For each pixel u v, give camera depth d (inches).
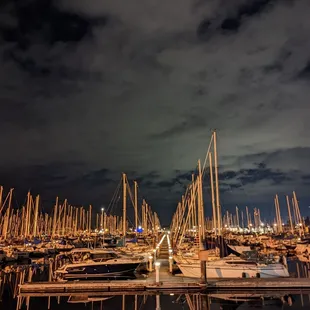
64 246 3208.7
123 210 2856.8
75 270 1501.0
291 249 3065.9
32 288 1242.0
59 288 1238.3
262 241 3673.7
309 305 1025.5
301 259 2469.2
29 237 3703.3
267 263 1364.4
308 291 1187.9
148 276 1440.7
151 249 2111.2
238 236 4419.3
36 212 4232.3
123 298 1144.2
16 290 1333.7
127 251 2057.1
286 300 1084.5
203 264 1222.3
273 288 1197.1
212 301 1088.8
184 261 1473.9
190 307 1018.7
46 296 1192.2
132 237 3676.2
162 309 1001.5
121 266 1509.6
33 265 2277.3
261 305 1032.8
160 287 1213.7
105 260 1546.5
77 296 1187.3
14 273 1878.7
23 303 1096.2
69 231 5772.6
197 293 1188.5
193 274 1382.9
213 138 1973.4
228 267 1341.0
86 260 1594.5
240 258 1387.8
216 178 1850.4
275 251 3006.9
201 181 2181.3
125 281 1266.0
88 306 1049.5
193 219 2967.5
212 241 1942.7
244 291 1190.9
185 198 3351.4
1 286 1443.2
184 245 2583.7
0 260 2283.5
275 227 6235.2
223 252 1528.1
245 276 1326.3
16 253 2425.0
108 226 5905.5
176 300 1104.8
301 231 4542.3
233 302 1067.3
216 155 1867.6
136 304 1063.6
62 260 2591.0
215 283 1214.3
